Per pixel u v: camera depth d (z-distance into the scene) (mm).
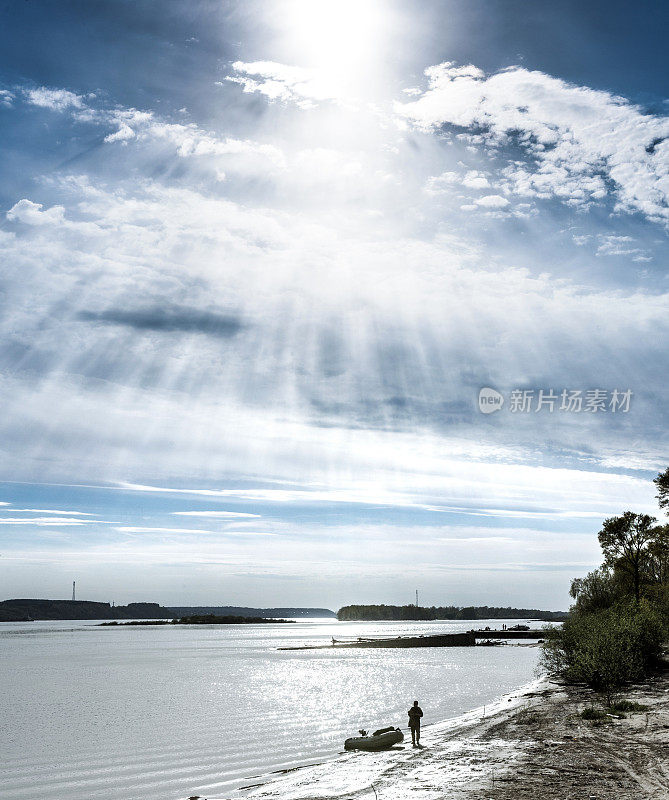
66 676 101625
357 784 28828
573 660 59875
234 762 39594
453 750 34281
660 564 81375
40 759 42281
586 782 24922
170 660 135500
